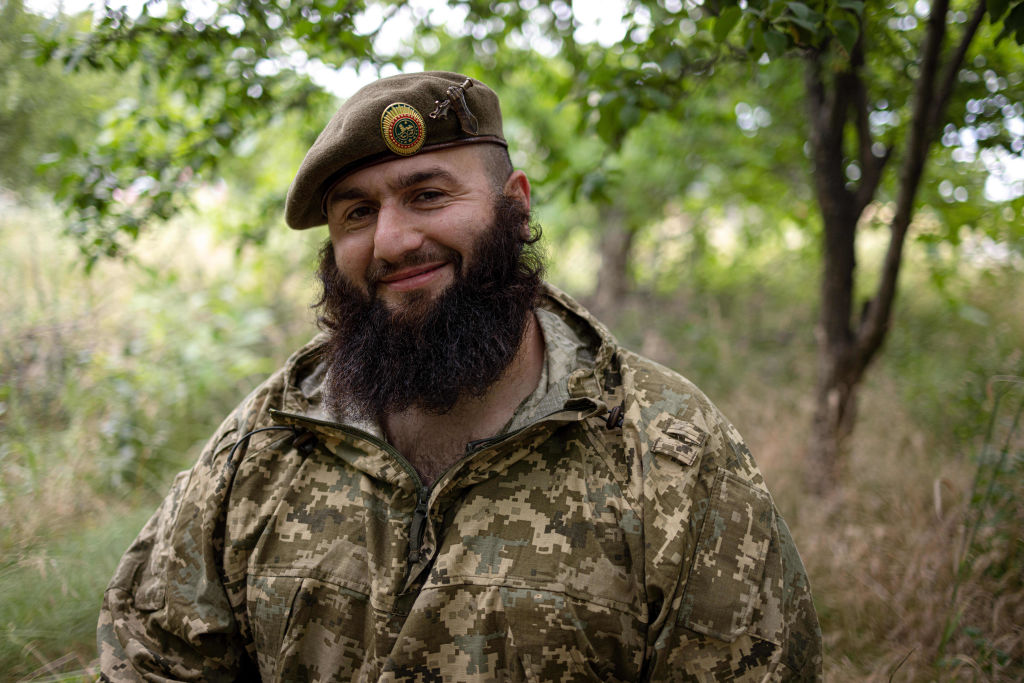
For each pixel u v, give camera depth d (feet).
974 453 9.00
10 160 11.51
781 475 10.59
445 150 4.50
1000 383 8.42
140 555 4.94
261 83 8.96
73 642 7.02
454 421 4.64
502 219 4.66
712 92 11.98
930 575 7.35
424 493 4.35
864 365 10.18
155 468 11.17
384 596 4.21
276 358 14.78
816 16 6.36
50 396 10.77
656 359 16.66
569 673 4.13
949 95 7.99
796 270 21.31
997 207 10.94
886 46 9.09
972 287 15.08
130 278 13.70
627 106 8.21
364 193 4.49
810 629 4.29
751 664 4.08
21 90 10.91
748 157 14.57
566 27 9.64
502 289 4.56
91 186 8.98
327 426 4.46
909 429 11.13
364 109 4.38
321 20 8.13
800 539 9.24
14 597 7.07
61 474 9.30
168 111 9.98
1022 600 6.62
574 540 4.21
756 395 14.57
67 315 11.62
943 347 15.48
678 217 22.26
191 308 14.57
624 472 4.35
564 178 10.10
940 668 6.37
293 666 4.38
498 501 4.30
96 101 11.46
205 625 4.44
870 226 12.44
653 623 4.15
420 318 4.45
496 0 9.30
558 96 10.12
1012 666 6.25
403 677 4.12
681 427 4.39
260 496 4.62
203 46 8.88
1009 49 8.70
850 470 10.44
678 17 8.04
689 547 4.16
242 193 15.07
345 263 4.65
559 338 4.90
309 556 4.42
